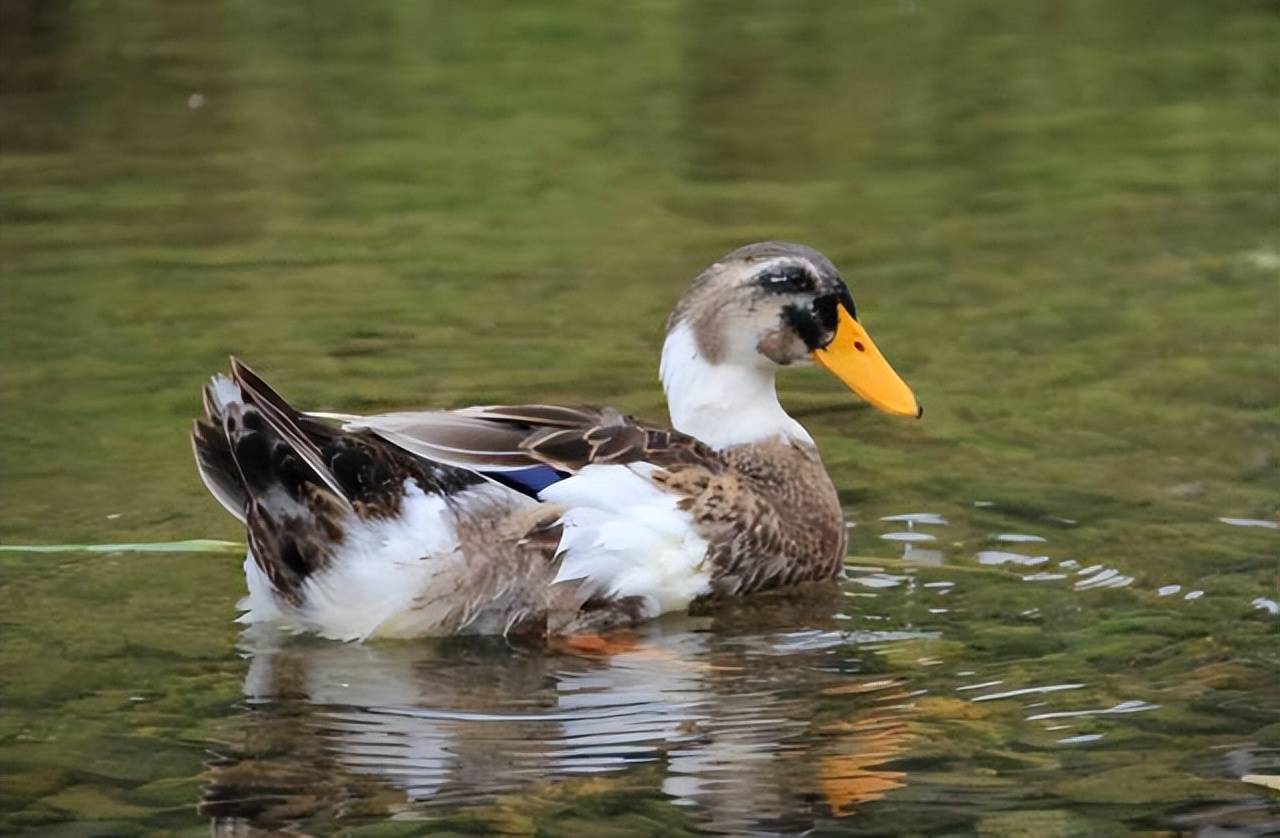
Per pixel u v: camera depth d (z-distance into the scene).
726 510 11.13
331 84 24.56
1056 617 10.75
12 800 8.64
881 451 13.48
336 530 10.39
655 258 17.72
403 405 13.97
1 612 10.71
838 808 8.56
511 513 10.61
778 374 15.35
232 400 10.23
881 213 19.28
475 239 18.41
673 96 24.16
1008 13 28.88
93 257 17.66
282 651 10.33
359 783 8.77
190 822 8.45
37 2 28.72
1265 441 13.46
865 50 26.58
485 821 8.45
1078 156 21.41
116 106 23.30
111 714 9.51
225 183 20.22
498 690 9.86
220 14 28.52
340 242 18.25
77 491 12.47
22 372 14.74
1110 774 8.88
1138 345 15.58
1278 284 17.08
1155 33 27.36
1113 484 12.73
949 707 9.59
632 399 14.12
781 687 9.91
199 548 11.61
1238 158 21.23
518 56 26.23
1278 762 8.96
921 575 11.45
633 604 10.91
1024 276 17.34
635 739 9.25
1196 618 10.66
